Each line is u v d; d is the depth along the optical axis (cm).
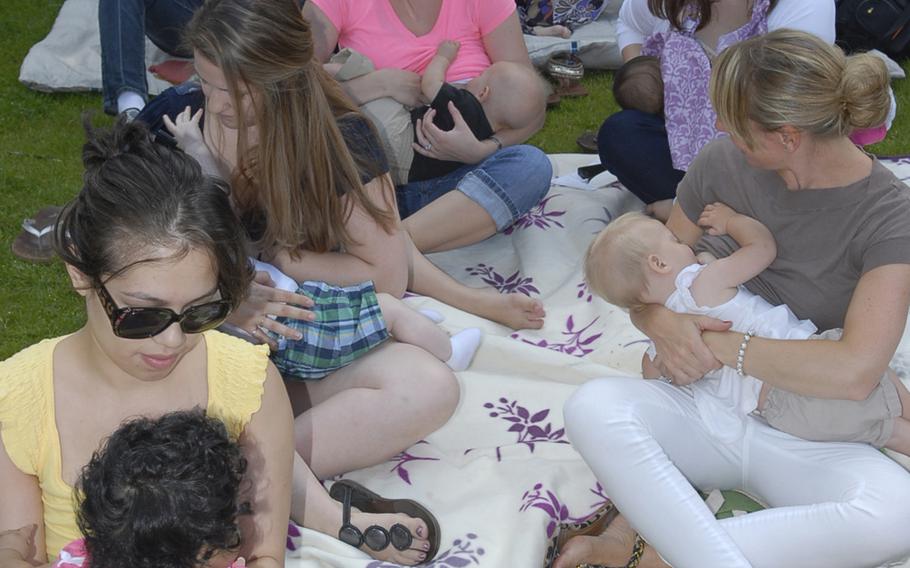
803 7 366
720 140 275
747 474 264
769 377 250
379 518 256
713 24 375
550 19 574
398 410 281
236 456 180
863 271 243
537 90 393
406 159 382
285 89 268
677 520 238
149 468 166
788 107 229
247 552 210
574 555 254
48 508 200
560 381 323
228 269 180
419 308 344
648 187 395
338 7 399
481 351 329
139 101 446
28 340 360
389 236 314
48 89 517
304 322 284
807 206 251
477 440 297
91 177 175
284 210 285
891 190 242
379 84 382
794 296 262
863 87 228
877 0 552
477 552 256
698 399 265
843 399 243
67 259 175
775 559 236
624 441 245
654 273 265
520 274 381
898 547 234
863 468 241
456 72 402
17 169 455
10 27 586
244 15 257
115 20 442
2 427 194
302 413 285
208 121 293
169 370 195
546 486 276
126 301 175
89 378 197
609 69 583
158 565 166
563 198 420
